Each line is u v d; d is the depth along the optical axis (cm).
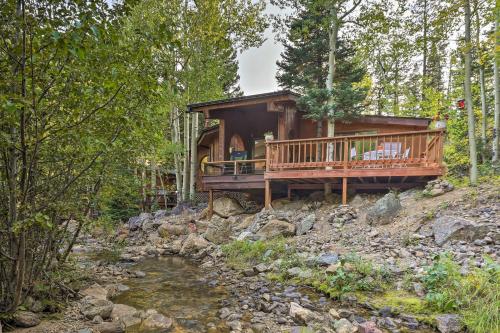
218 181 1081
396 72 2075
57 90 296
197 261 792
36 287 378
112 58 280
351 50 1399
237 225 984
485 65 1290
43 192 372
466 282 396
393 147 1065
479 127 1479
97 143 322
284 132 1171
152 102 376
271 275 580
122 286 568
